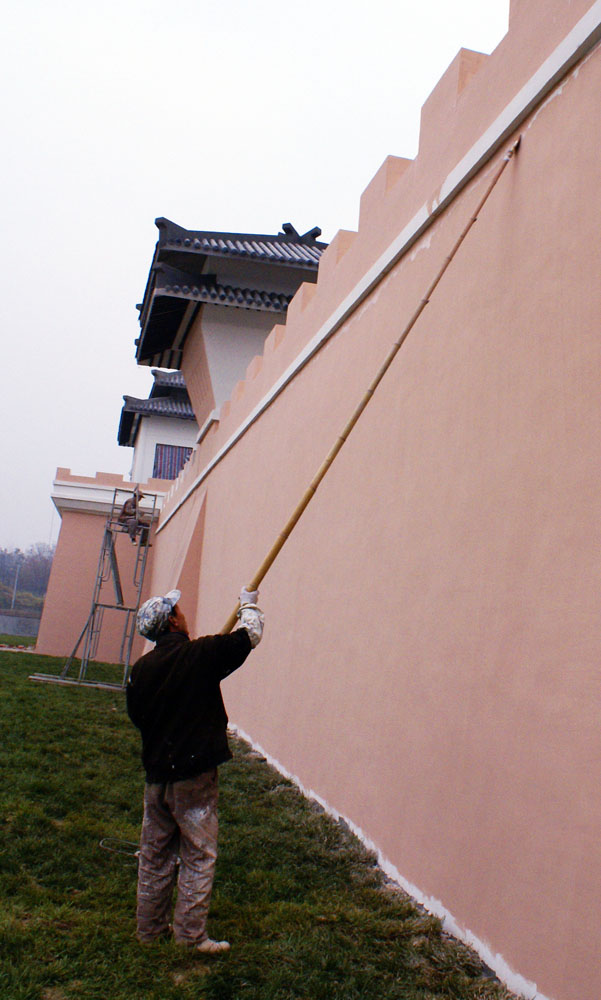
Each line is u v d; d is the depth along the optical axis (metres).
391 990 3.06
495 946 3.34
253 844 4.80
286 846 4.83
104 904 3.65
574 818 2.95
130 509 15.02
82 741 7.40
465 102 4.88
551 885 3.03
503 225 4.11
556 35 3.82
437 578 4.40
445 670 4.16
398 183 6.00
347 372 6.71
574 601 3.11
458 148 4.88
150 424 28.64
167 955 3.17
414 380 5.11
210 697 3.34
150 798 3.33
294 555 7.68
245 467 11.05
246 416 11.27
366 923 3.69
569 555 3.18
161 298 14.63
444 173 5.03
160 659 3.37
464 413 4.30
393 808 4.59
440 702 4.18
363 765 5.18
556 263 3.54
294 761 6.73
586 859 2.86
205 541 13.91
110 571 21.48
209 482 14.47
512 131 4.15
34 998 2.74
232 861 4.47
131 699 3.38
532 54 4.06
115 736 7.82
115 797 5.50
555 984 2.92
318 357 7.78
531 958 3.09
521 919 3.19
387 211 6.17
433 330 4.89
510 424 3.79
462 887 3.69
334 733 5.84
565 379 3.36
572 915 2.88
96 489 21.58
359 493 5.98
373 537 5.54
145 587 21.61
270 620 8.27
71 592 21.30
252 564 9.66
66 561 21.44
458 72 5.07
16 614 40.03
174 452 28.66
